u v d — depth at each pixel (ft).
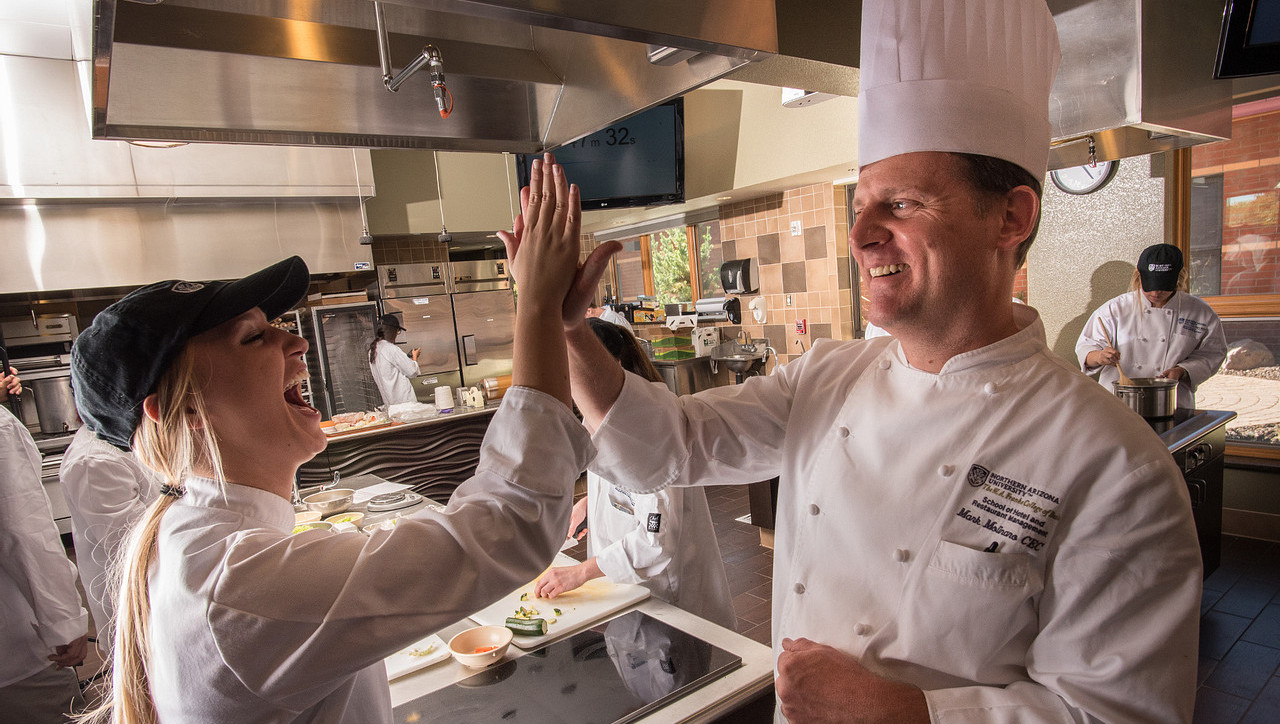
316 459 15.47
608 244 2.77
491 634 4.65
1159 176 13.32
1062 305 14.88
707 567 6.19
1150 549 2.52
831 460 3.32
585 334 3.18
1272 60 5.53
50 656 7.15
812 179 18.30
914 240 2.78
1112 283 14.14
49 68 16.01
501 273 22.40
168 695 2.40
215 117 3.83
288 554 2.34
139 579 2.68
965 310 2.88
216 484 2.64
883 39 2.89
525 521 2.43
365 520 8.21
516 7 2.51
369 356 19.34
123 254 17.53
